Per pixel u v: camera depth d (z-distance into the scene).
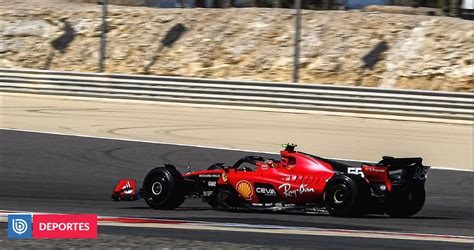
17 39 126.56
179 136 71.06
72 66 121.12
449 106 87.19
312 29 117.12
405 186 36.94
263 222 34.59
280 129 77.69
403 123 86.06
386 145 69.56
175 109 93.19
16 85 104.38
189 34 122.06
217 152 61.69
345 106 91.00
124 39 123.75
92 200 42.56
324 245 28.03
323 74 109.75
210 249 26.08
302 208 36.97
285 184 37.59
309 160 37.78
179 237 29.45
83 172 52.66
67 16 129.75
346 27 115.94
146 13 128.12
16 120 79.75
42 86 103.06
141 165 55.78
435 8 131.75
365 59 110.12
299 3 98.69
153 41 122.38
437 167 57.72
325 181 36.75
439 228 34.50
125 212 37.75
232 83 95.38
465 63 105.56
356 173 37.09
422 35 111.31
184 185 38.97
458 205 43.75
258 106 94.19
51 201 41.53
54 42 125.56
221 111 92.44
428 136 76.19
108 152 60.62
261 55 115.06
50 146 62.78
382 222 35.53
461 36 109.56
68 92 101.75
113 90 100.06
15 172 51.88
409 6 134.88
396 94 89.31
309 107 92.19
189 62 117.38
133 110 91.00
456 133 79.00
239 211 39.12
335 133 76.19
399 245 28.48
